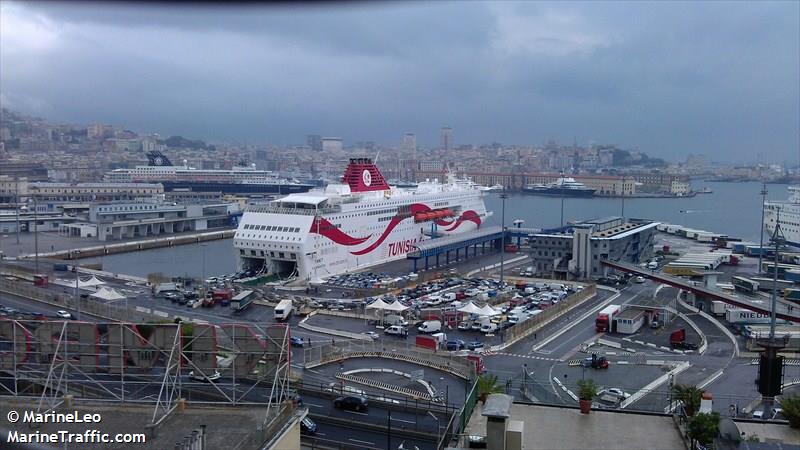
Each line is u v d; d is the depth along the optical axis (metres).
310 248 140.75
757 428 38.00
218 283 133.38
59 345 44.03
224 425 36.41
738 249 194.50
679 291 131.12
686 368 81.75
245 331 44.28
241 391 50.84
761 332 94.25
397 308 104.56
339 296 124.25
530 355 88.06
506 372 79.44
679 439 34.41
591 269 143.62
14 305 112.12
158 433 35.34
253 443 33.81
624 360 85.56
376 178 175.00
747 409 63.88
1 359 46.59
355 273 151.12
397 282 136.62
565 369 81.44
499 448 30.20
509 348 91.44
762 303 109.62
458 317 104.44
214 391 51.03
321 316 108.25
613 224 165.50
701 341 95.50
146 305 115.56
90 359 45.56
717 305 111.19
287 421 36.88
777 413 56.72
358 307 112.56
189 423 36.69
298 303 114.94
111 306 107.69
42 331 45.69
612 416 37.72
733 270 160.00
